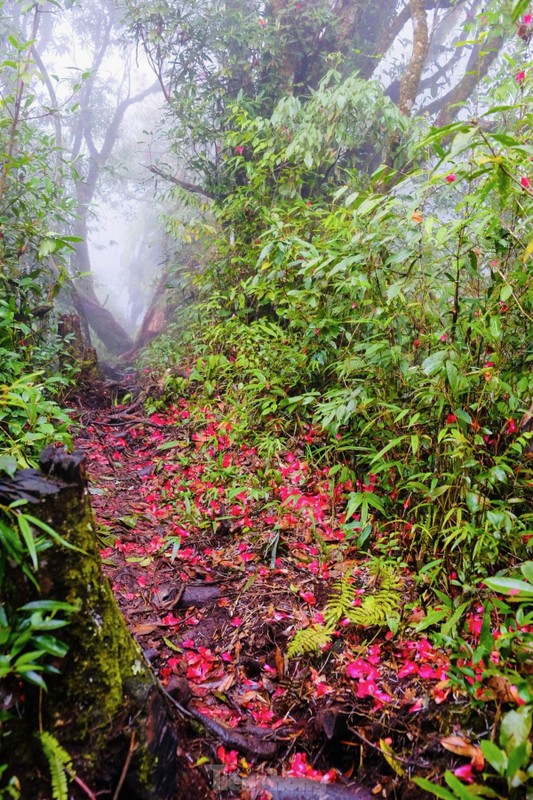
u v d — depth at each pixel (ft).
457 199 18.72
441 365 7.30
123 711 4.53
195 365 18.26
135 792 4.48
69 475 4.52
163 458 14.11
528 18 10.76
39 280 21.70
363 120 16.90
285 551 9.27
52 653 3.99
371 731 5.65
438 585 7.42
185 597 8.41
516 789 4.23
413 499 8.76
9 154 13.28
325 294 11.93
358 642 6.95
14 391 9.57
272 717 6.15
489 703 5.29
